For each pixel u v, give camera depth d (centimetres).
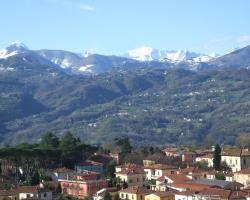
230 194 18800
